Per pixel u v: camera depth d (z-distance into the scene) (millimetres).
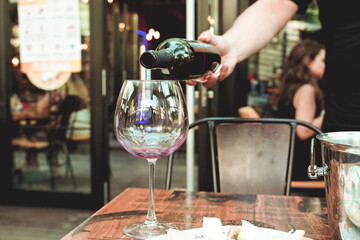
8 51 3322
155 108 666
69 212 3182
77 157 3305
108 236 644
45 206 3312
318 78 3309
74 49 3219
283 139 1295
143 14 7379
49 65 3287
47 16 3230
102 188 3201
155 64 750
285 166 1281
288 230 672
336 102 1340
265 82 3822
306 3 1299
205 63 1009
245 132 1311
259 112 3717
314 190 2572
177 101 684
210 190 2988
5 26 3285
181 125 681
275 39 3811
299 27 3777
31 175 3398
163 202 834
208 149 2959
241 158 1303
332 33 1329
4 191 3377
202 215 747
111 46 7184
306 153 3021
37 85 3338
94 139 3184
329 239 633
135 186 4270
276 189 1279
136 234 642
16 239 2592
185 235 533
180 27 7285
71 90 3273
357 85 1273
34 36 3275
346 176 503
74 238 637
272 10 1296
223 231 556
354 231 500
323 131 1401
